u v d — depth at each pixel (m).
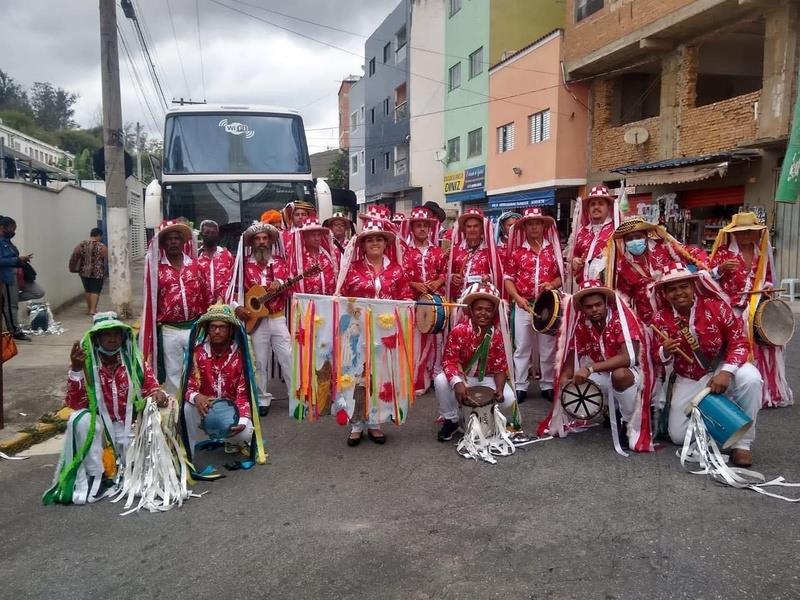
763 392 6.42
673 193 17.59
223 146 10.89
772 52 14.16
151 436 4.59
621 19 18.03
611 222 7.04
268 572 3.58
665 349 5.22
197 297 6.20
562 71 20.81
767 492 4.45
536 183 22.66
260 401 6.68
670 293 5.10
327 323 5.50
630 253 6.26
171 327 6.16
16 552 3.87
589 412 5.38
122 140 12.20
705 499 4.38
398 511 4.32
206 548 3.87
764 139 13.80
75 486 4.58
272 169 10.90
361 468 5.12
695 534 3.89
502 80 24.83
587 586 3.38
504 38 26.27
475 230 7.14
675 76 17.36
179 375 6.22
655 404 5.54
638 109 20.72
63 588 3.46
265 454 5.37
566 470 4.96
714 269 6.43
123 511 4.42
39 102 82.62
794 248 14.05
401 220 7.62
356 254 5.81
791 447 5.34
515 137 24.11
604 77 20.25
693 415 4.99
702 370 5.18
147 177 43.34
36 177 21.86
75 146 66.94
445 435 5.71
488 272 7.09
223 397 5.22
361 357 5.55
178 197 10.66
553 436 5.73
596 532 3.95
